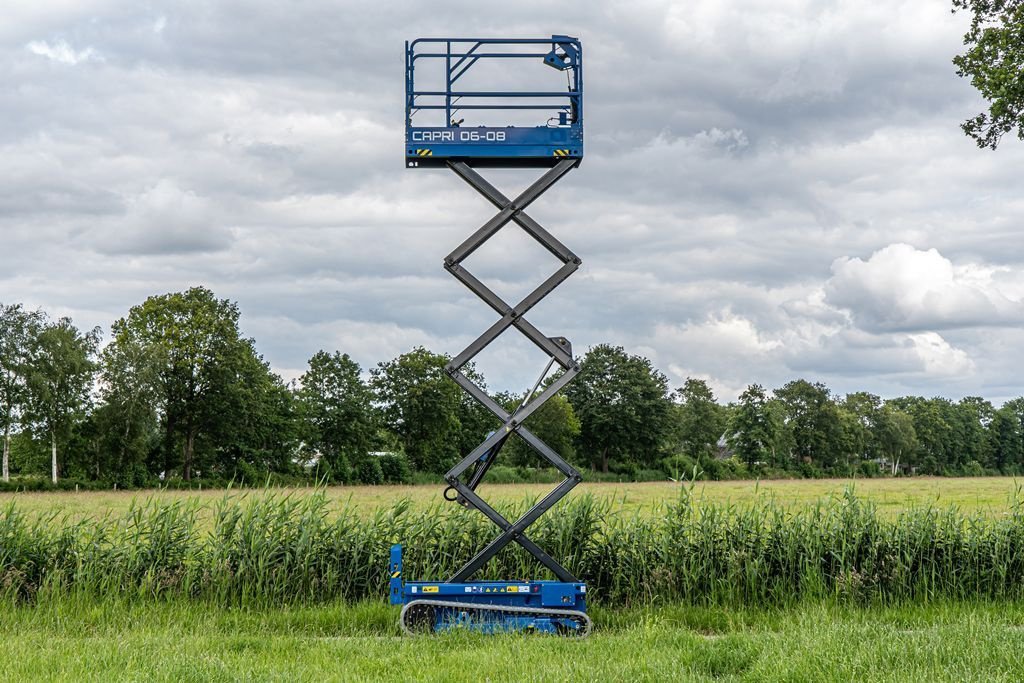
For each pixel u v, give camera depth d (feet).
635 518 39.73
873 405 419.33
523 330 32.40
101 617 32.42
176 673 22.21
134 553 36.73
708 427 349.82
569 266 32.42
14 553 36.29
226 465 235.81
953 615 33.47
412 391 288.10
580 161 32.55
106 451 211.41
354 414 273.33
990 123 62.28
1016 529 38.24
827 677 21.24
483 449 32.27
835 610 34.40
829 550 37.32
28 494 157.79
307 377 276.00
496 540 32.27
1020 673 20.86
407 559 38.14
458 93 32.53
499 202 32.32
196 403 221.87
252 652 26.96
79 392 217.56
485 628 29.94
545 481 246.88
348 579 37.24
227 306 233.76
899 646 23.50
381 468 250.57
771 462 307.17
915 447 421.59
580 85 32.68
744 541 38.11
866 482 232.73
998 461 462.19
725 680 22.62
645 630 29.45
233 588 36.24
